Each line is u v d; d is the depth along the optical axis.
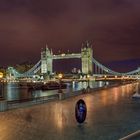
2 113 27.03
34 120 22.23
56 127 18.81
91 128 18.16
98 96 49.44
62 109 29.81
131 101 39.53
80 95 51.22
